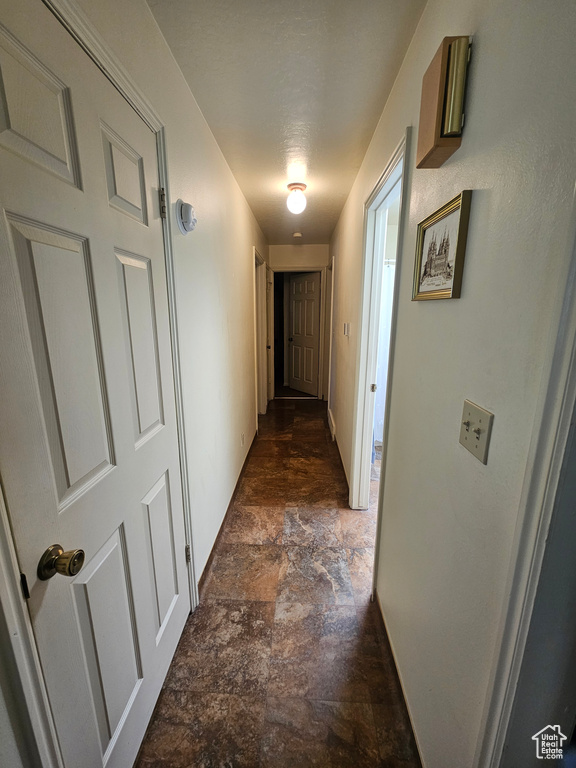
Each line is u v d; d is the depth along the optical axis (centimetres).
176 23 100
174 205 118
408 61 108
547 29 45
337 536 195
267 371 481
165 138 109
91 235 74
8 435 54
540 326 47
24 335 58
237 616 143
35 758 60
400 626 115
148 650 104
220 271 188
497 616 58
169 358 117
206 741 101
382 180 142
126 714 91
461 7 72
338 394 317
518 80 52
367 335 202
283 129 158
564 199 42
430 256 89
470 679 68
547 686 53
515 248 54
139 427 97
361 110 142
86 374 74
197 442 150
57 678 65
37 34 58
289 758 97
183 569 134
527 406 50
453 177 77
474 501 67
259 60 114
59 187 65
